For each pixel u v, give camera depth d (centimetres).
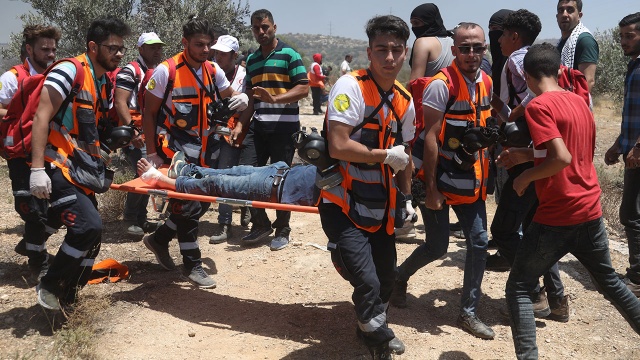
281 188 455
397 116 371
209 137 522
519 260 380
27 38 508
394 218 385
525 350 373
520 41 485
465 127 418
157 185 484
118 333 431
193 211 500
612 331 465
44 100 397
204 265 571
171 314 467
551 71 380
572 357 426
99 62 420
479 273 441
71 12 1284
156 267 561
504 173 546
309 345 427
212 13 1384
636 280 532
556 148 345
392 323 461
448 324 463
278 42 600
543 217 368
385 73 354
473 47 412
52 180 412
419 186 440
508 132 399
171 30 1307
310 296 506
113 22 415
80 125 418
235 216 739
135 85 578
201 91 499
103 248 604
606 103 1875
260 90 566
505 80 488
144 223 648
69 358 394
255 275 550
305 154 359
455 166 428
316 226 691
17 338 420
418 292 516
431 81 421
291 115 611
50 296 425
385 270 396
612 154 562
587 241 367
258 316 470
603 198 822
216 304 488
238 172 475
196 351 416
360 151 350
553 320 477
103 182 433
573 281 545
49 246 596
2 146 471
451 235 666
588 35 565
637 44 537
